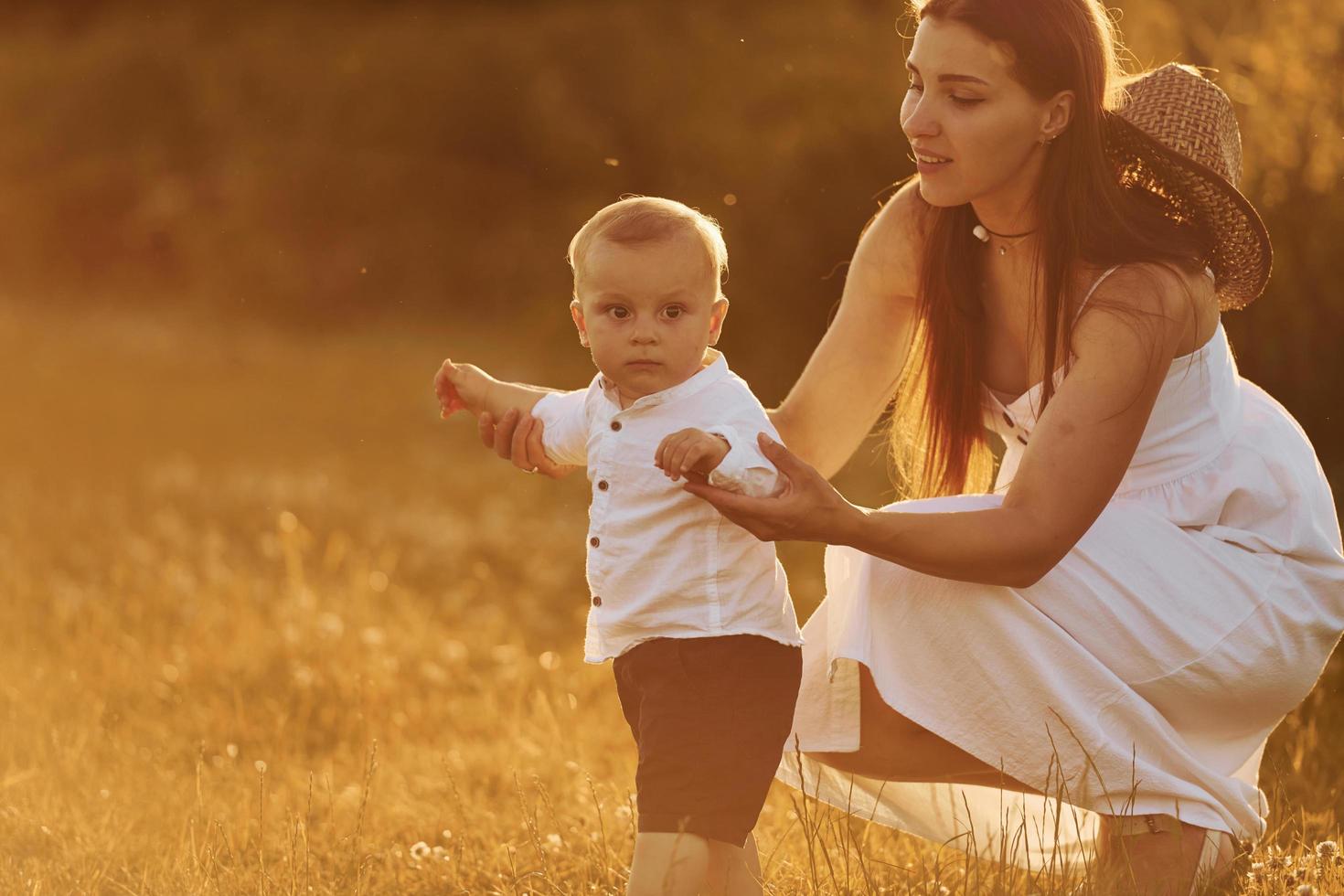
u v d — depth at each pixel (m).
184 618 9.45
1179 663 4.38
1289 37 11.41
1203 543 4.45
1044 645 4.33
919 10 4.32
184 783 6.36
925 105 4.23
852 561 4.55
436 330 24.20
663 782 3.95
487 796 6.32
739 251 17.77
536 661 8.88
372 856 5.23
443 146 26.97
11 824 5.56
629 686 4.16
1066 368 4.32
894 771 4.67
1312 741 6.21
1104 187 4.26
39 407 18.14
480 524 12.68
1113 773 4.28
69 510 12.52
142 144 29.39
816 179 17.81
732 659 4.05
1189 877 4.29
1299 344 12.06
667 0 25.64
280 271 26.12
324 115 27.55
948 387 4.82
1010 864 4.71
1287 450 4.66
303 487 13.77
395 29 29.02
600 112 24.91
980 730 4.37
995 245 4.60
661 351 4.06
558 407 4.50
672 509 4.07
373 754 5.41
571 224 24.12
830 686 4.55
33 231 29.09
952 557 4.01
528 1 29.03
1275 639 4.44
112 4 33.50
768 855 4.99
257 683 8.12
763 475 3.87
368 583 10.39
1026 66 4.12
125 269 28.59
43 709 7.35
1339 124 11.37
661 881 3.85
